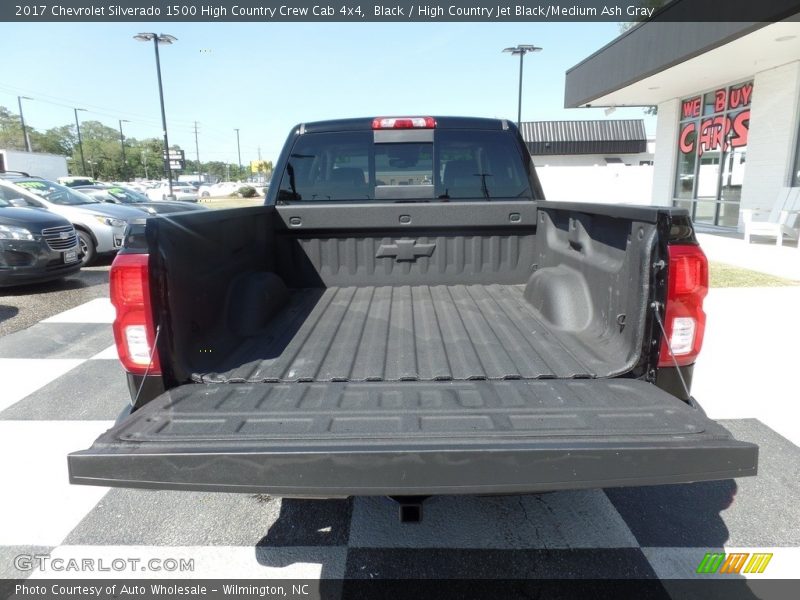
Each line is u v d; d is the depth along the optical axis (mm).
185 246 2457
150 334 2242
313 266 3943
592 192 24766
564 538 2730
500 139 3914
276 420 2031
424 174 3920
